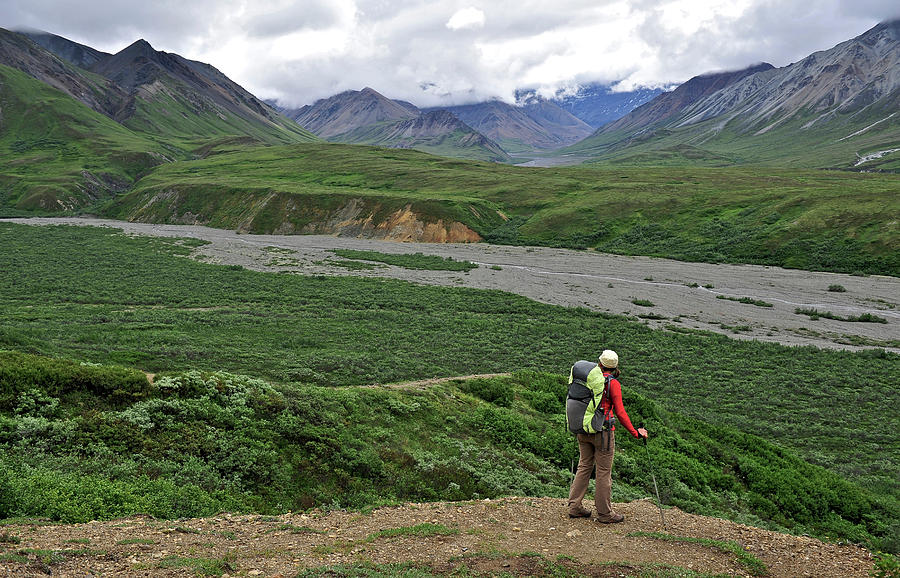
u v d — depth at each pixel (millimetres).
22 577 6027
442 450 16812
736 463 21125
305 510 11844
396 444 16375
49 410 13672
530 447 18719
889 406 34469
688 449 21047
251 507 11281
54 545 7195
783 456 23469
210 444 13414
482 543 8180
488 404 22328
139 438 13062
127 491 10258
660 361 43781
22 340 31344
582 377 9133
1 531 7555
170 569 6762
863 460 26078
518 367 39219
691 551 8242
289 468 13273
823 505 18766
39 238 103875
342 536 8477
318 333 47094
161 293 64312
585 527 9078
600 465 9156
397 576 6766
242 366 33688
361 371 34438
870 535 17484
